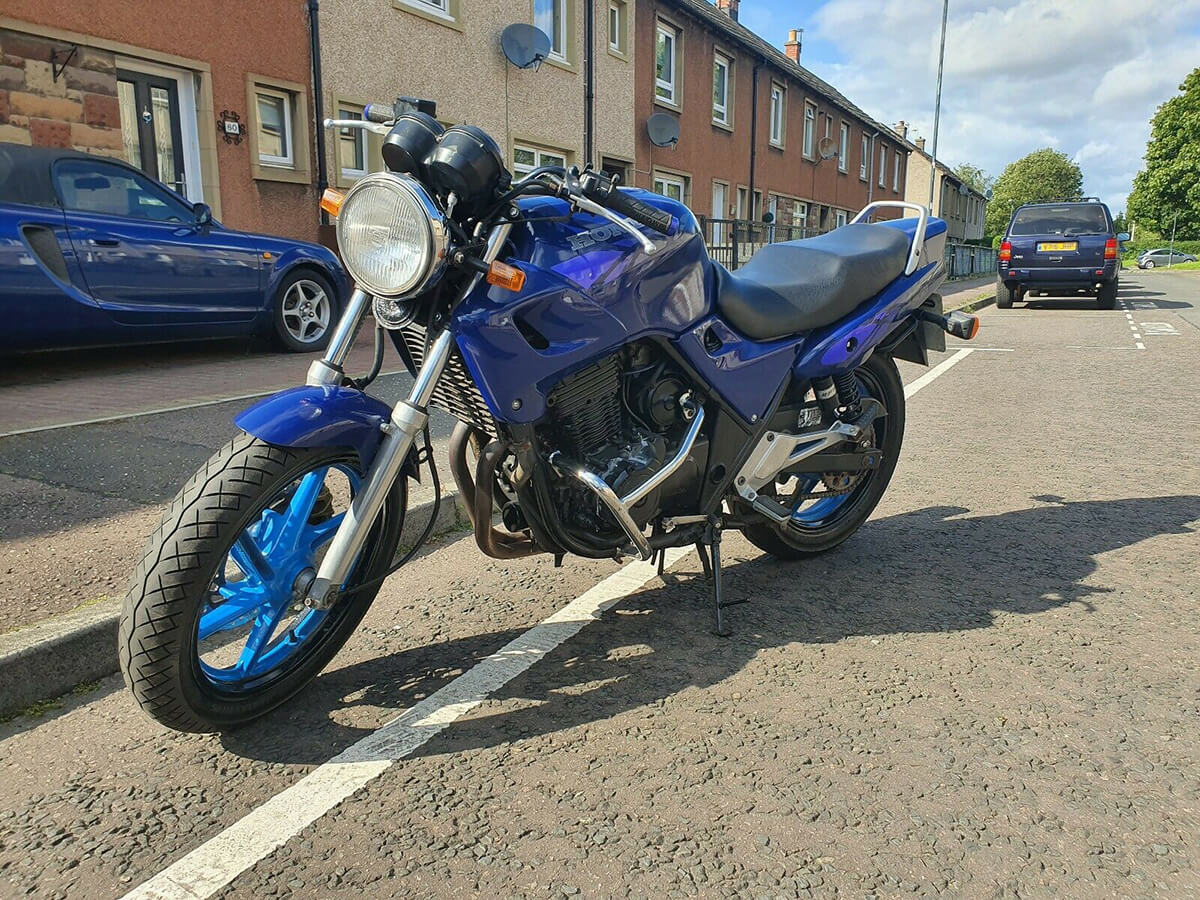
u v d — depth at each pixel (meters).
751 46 24.69
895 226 3.80
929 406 7.48
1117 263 17.06
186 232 7.39
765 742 2.46
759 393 3.18
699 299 2.92
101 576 3.28
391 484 2.43
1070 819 2.14
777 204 28.81
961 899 1.88
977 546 4.04
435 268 2.19
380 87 12.78
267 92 11.29
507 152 15.55
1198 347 11.21
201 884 1.91
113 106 9.58
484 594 3.48
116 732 2.52
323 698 2.70
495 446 2.49
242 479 2.24
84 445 4.93
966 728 2.53
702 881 1.93
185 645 2.22
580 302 2.54
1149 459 5.62
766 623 3.23
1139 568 3.75
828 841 2.06
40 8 8.79
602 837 2.07
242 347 8.78
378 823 2.12
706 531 3.20
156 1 9.81
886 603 3.41
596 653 2.99
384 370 7.66
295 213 11.70
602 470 2.74
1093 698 2.70
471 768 2.34
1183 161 67.88
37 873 1.94
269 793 2.24
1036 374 9.15
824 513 3.91
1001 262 17.28
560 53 16.91
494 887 1.91
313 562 2.57
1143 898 1.88
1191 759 2.39
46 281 6.42
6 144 6.50
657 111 20.69
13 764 2.36
